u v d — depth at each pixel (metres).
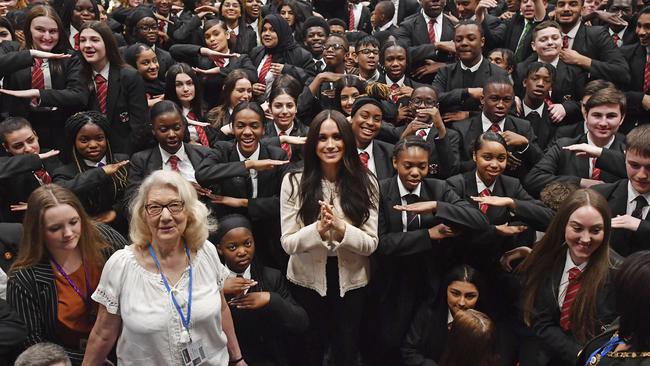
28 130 4.23
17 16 6.24
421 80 6.07
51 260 3.05
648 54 5.54
